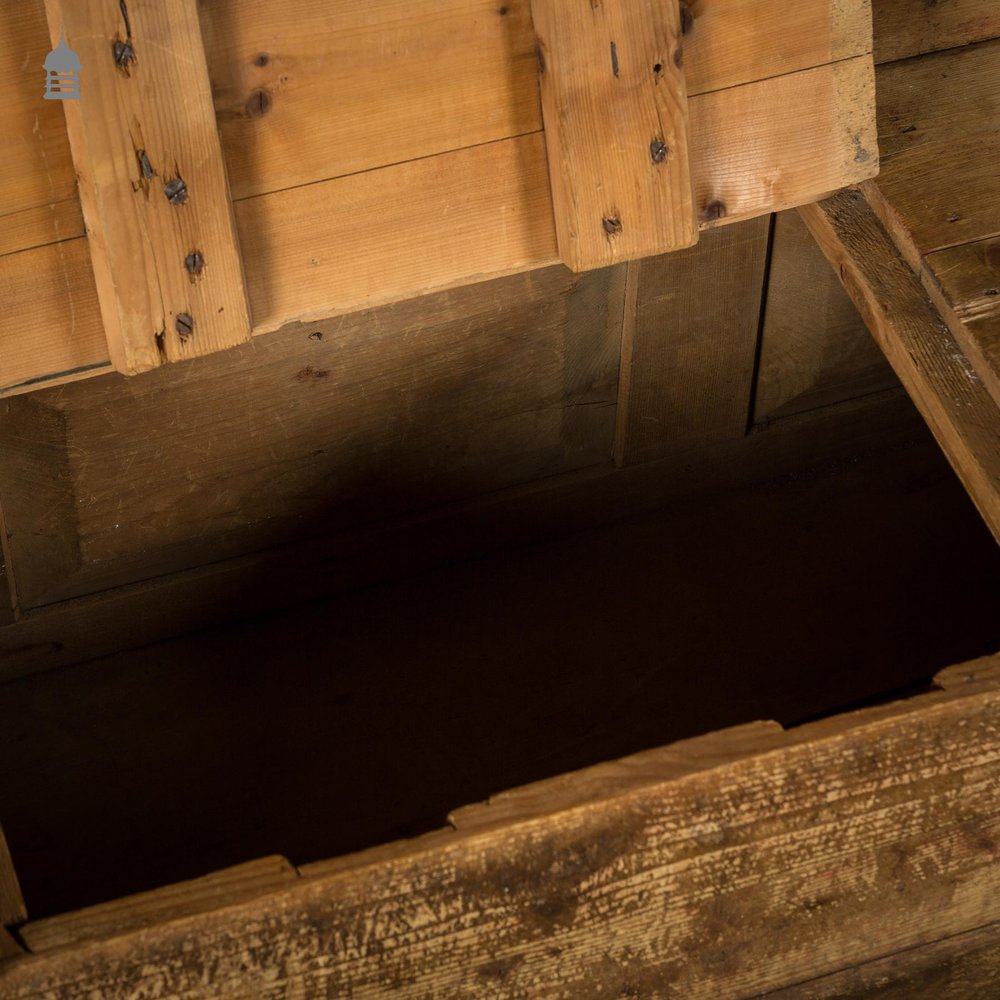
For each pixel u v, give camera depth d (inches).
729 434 95.3
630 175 62.0
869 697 87.9
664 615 93.0
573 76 60.1
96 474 77.7
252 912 47.3
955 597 93.0
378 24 59.6
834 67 65.1
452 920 48.2
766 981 51.6
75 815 83.3
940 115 70.7
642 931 49.6
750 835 50.1
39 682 90.2
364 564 93.4
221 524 85.5
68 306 59.4
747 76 64.1
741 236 78.7
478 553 97.0
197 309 58.9
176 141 56.6
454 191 62.3
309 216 60.9
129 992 46.4
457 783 83.9
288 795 83.9
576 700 88.3
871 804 50.9
